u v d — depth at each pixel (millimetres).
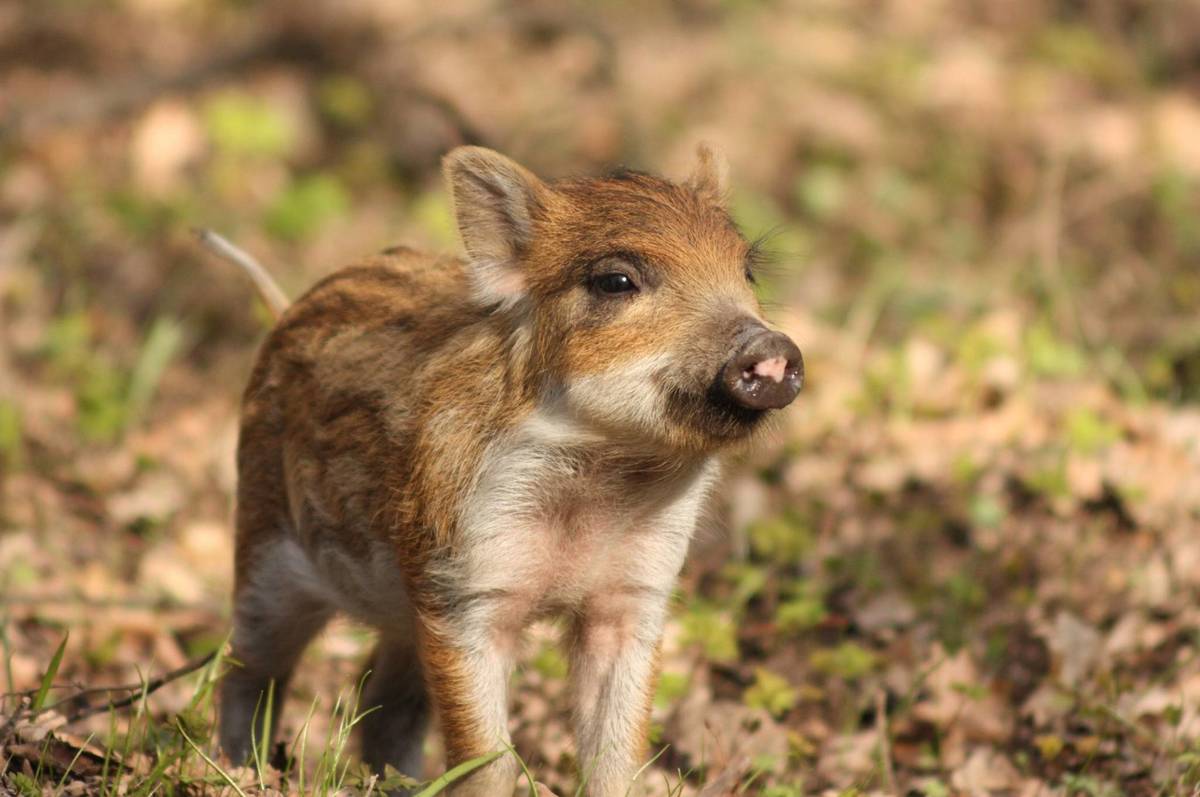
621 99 20156
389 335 8414
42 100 20328
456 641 7805
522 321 7859
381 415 8172
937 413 14055
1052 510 12398
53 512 12938
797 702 10352
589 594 7988
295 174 19578
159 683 8430
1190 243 17844
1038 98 20578
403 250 9312
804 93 20531
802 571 11922
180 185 18922
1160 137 19734
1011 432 13547
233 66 20438
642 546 7941
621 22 21734
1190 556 11617
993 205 19156
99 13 22203
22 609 11133
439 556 7793
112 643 10844
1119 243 17891
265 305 10203
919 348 14664
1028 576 11711
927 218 18656
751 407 7234
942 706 9984
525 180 7941
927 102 20625
